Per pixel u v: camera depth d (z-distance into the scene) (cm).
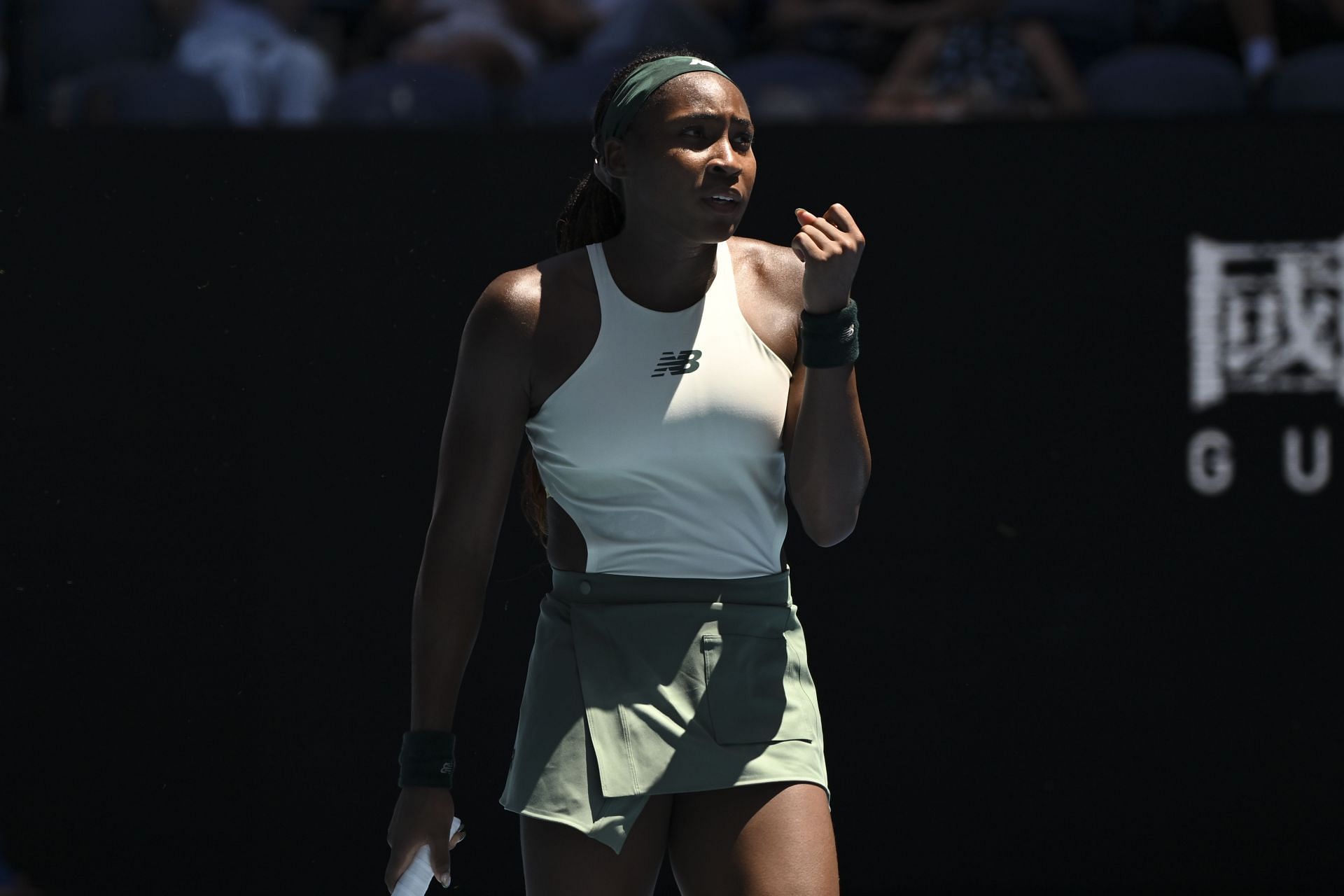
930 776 1442
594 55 1980
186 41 1914
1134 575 1434
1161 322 1431
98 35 1856
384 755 1440
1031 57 1880
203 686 1442
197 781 1441
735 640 824
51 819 1441
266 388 1437
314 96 1916
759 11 2130
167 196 1434
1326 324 1423
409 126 1433
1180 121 1426
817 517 846
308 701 1439
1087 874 1436
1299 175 1422
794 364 851
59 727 1438
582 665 821
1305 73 1783
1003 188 1437
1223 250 1427
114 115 1706
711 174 797
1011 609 1438
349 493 1435
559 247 928
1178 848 1430
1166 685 1432
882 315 1441
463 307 1434
